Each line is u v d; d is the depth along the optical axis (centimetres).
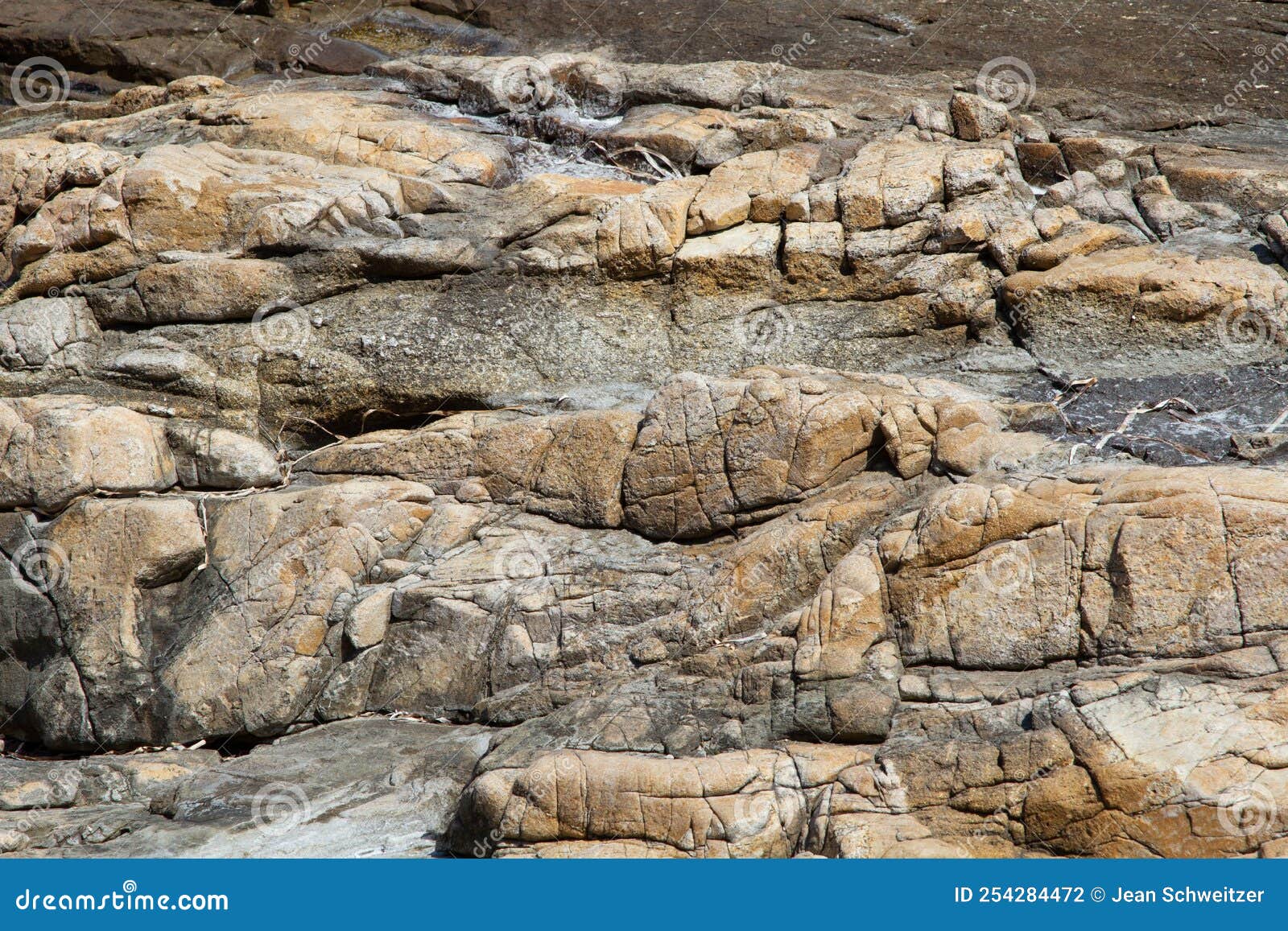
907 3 1748
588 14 1748
